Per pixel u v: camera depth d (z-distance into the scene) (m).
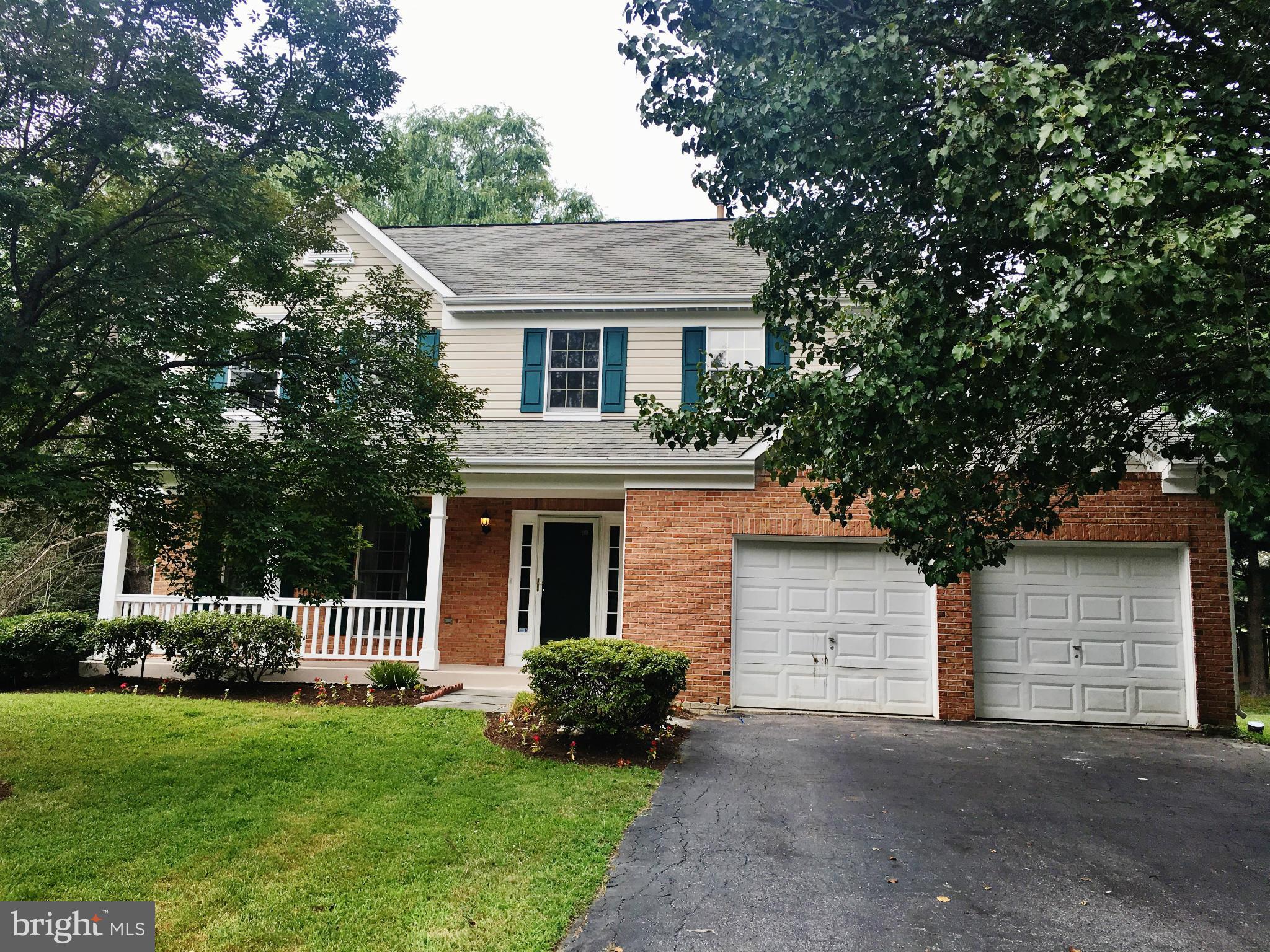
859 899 4.62
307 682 10.71
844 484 5.69
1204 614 9.62
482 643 12.71
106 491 6.55
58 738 7.65
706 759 7.60
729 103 5.31
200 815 5.66
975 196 4.85
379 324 8.38
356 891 4.52
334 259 13.47
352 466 6.99
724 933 4.19
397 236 16.42
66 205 5.89
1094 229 3.63
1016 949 4.11
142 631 10.70
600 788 6.46
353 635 12.80
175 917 4.18
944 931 4.27
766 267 14.00
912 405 4.66
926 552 5.42
